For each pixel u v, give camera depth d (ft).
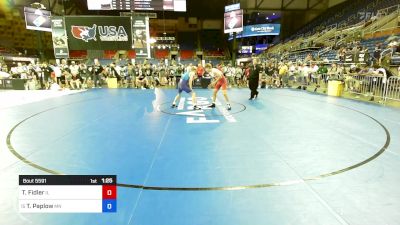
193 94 28.04
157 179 11.13
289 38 109.29
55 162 13.04
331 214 8.60
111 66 55.16
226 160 13.29
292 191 10.09
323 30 86.74
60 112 26.43
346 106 29.30
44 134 18.28
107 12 104.12
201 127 20.17
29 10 60.29
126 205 9.13
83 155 14.06
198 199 9.54
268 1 89.25
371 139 16.66
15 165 12.65
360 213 8.64
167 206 9.08
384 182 10.75
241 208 8.96
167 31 130.41
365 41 59.21
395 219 8.32
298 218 8.39
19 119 23.16
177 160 13.32
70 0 94.22
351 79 39.14
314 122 21.59
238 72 57.52
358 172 11.71
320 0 91.50
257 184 10.65
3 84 49.60
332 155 13.85
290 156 13.79
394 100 32.68
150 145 15.79
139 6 56.08
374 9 69.87
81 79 54.49
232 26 66.03
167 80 61.00
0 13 86.33
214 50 133.59
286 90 47.16
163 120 22.65
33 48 97.50
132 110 27.53
